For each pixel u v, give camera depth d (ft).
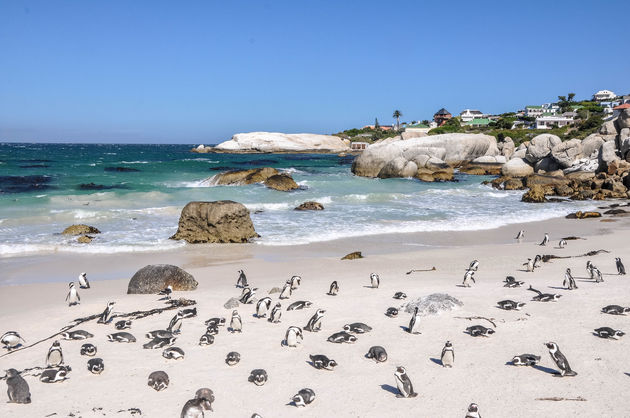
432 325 37.60
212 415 24.64
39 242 77.25
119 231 87.35
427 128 510.17
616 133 190.29
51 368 30.81
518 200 135.33
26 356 33.50
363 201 128.47
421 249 75.00
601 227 93.97
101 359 30.91
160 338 34.86
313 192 144.25
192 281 52.80
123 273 61.62
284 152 467.11
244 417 24.45
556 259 64.80
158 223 94.79
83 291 52.26
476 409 23.02
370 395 26.55
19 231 85.66
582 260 63.26
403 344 33.88
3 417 24.72
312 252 73.31
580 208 120.88
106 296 49.88
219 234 80.18
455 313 40.04
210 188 144.77
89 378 29.48
